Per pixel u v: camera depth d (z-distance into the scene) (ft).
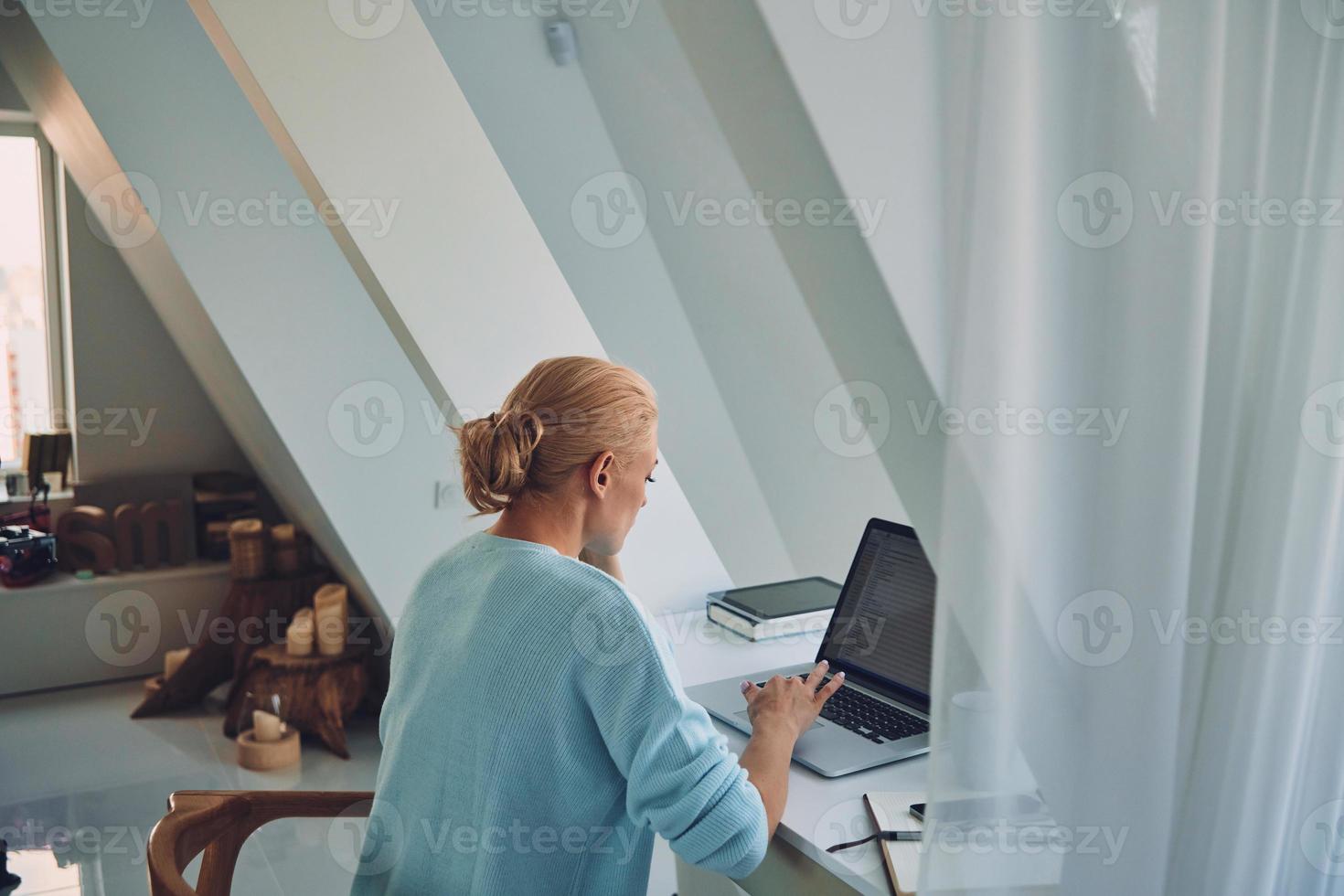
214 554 14.49
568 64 7.81
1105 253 3.24
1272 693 3.76
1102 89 3.18
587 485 4.29
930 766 3.35
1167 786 3.44
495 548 4.21
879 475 7.89
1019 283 3.15
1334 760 3.94
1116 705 3.36
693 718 3.91
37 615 13.61
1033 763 3.35
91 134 8.29
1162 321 3.28
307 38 6.24
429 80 6.63
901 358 3.53
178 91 7.92
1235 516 3.70
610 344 8.20
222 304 8.51
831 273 3.59
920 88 3.22
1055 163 3.19
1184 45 3.22
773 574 8.70
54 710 13.09
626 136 7.77
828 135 3.29
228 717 12.32
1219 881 3.79
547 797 3.93
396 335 7.19
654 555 7.75
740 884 4.66
